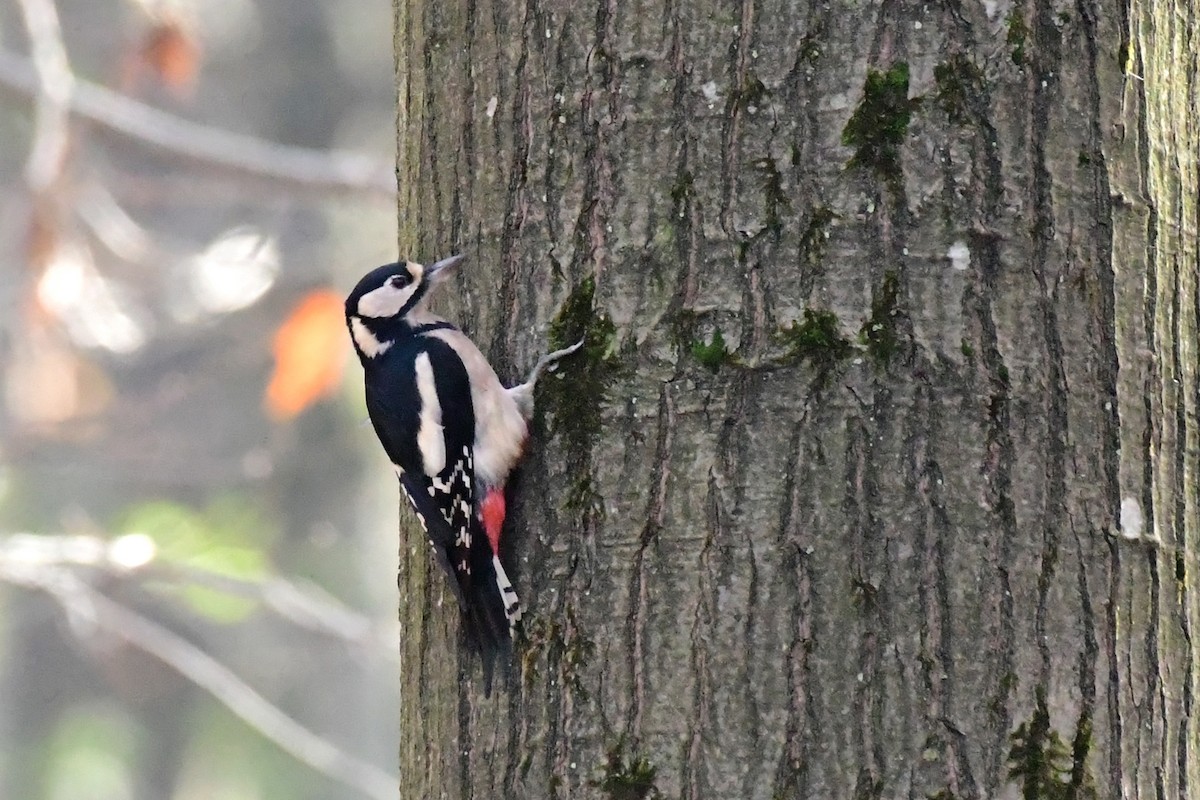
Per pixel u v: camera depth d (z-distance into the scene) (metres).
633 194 8.43
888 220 8.04
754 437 8.13
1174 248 8.30
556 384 8.66
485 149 8.98
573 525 8.58
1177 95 8.38
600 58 8.52
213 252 24.25
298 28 31.48
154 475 25.08
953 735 7.89
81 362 22.25
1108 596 8.00
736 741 8.05
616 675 8.36
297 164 21.27
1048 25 8.04
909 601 7.95
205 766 30.70
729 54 8.22
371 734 31.16
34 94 20.56
